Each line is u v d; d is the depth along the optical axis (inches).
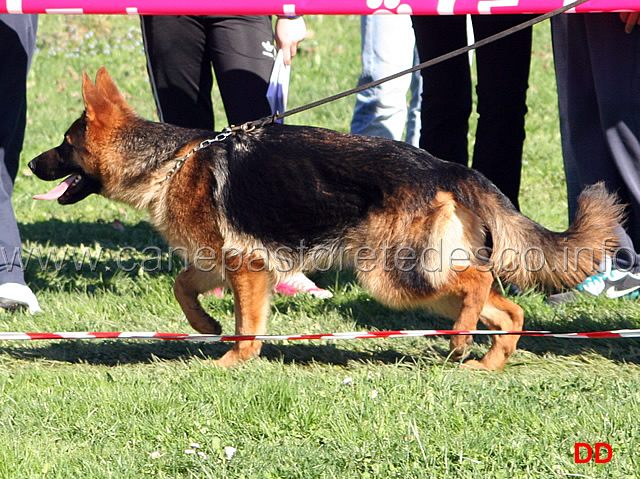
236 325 255.1
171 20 320.8
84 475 177.0
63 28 896.9
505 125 320.5
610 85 284.8
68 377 236.4
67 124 666.2
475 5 248.5
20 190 517.3
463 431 195.9
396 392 219.3
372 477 176.7
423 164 236.7
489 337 281.0
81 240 423.8
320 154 239.1
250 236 243.8
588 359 257.0
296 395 214.2
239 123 318.7
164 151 255.6
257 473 178.4
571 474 174.4
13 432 198.4
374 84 246.2
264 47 322.7
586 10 249.1
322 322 298.5
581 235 236.1
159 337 245.9
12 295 300.0
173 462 182.5
